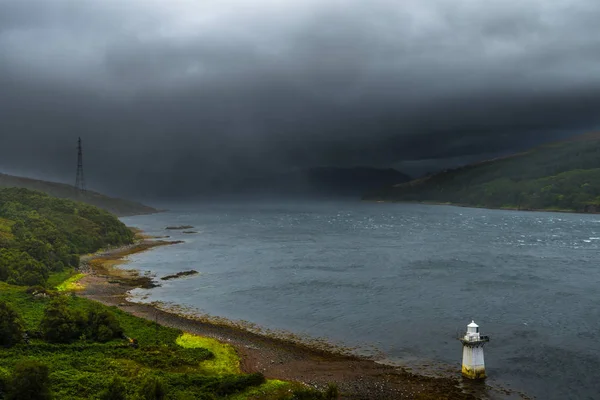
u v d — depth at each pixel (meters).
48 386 41.72
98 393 42.12
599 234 195.75
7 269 93.19
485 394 48.81
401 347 63.50
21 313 66.44
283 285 103.50
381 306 84.19
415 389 49.88
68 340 58.09
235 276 115.12
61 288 96.62
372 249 159.62
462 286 97.94
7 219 148.62
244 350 61.31
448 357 59.69
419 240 183.75
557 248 152.12
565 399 48.00
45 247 115.25
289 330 71.38
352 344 64.88
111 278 111.69
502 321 73.50
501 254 140.25
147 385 41.22
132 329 65.69
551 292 90.88
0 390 38.94
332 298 90.94
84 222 170.50
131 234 197.12
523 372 54.47
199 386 46.38
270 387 47.97
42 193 195.62
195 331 69.56
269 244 183.12
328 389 46.25
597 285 96.44
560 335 66.62
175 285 104.81
